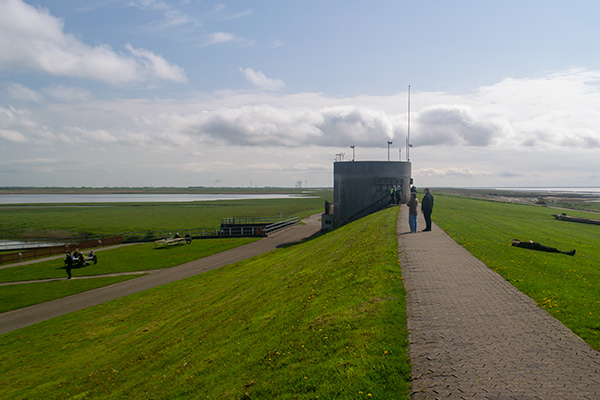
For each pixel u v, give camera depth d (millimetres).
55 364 15180
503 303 10047
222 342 12164
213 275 29047
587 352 7285
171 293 24516
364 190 51938
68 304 23812
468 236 21391
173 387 9836
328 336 8930
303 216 89875
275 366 8500
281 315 12273
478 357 7148
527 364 6863
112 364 14133
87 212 121062
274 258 32312
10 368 15156
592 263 16422
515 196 173375
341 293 11984
